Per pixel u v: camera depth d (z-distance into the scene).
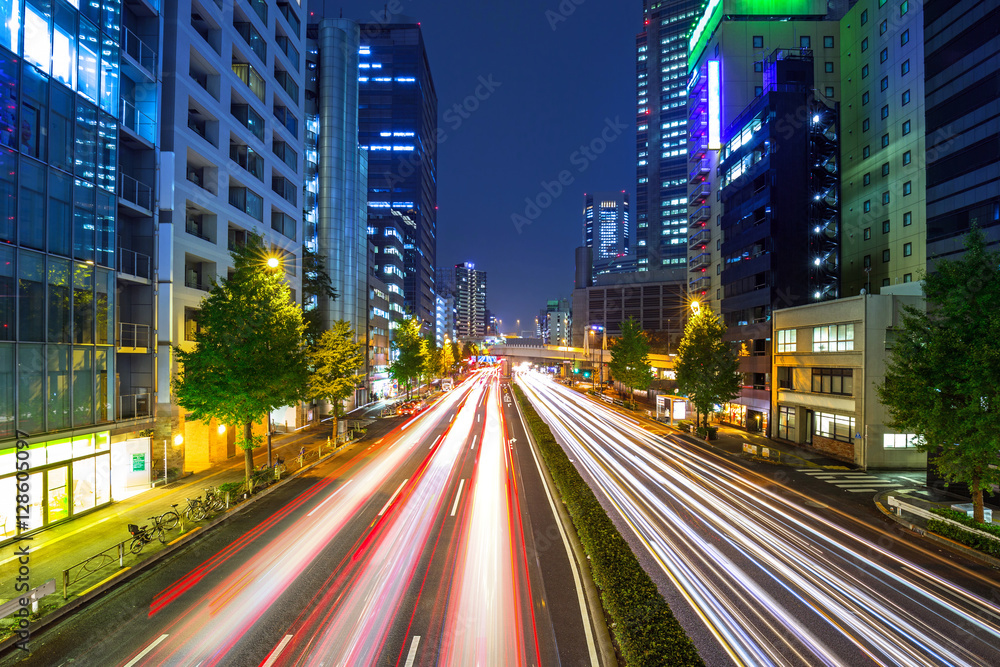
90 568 12.52
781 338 33.50
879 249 42.69
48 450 15.95
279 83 35.03
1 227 14.49
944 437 15.74
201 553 13.74
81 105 17.42
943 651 9.42
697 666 7.25
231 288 19.80
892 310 25.80
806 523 16.89
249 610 10.60
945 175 26.75
